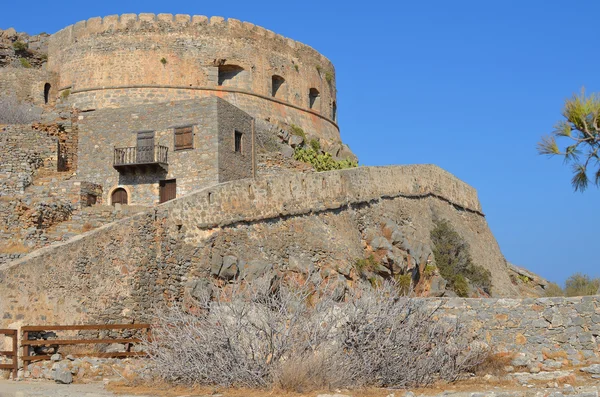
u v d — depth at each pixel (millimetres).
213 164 37875
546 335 21078
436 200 45781
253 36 53125
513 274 54281
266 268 29062
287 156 47125
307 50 57688
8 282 23219
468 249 45438
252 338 18375
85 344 23484
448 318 21500
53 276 24250
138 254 26359
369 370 18188
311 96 58750
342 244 33875
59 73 51875
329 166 49000
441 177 47250
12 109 46875
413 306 19844
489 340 21469
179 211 27922
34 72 51000
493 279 49219
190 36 51031
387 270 35000
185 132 38531
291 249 31422
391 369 18328
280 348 18141
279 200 31719
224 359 18297
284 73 55094
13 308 23156
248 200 30328
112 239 25891
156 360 18938
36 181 38750
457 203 48969
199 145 38219
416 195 43000
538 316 21250
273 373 17719
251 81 52344
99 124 39812
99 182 39281
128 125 39406
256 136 46781
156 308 23969
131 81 49812
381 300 19422
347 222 35375
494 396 16266
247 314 18625
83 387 18469
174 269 27250
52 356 21609
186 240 27906
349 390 17484
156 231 27078
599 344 20469
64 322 24141
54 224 32906
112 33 50469
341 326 18750
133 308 25703
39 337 23219
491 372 20016
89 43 50656
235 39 52156
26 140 40375
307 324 18484
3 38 54938
